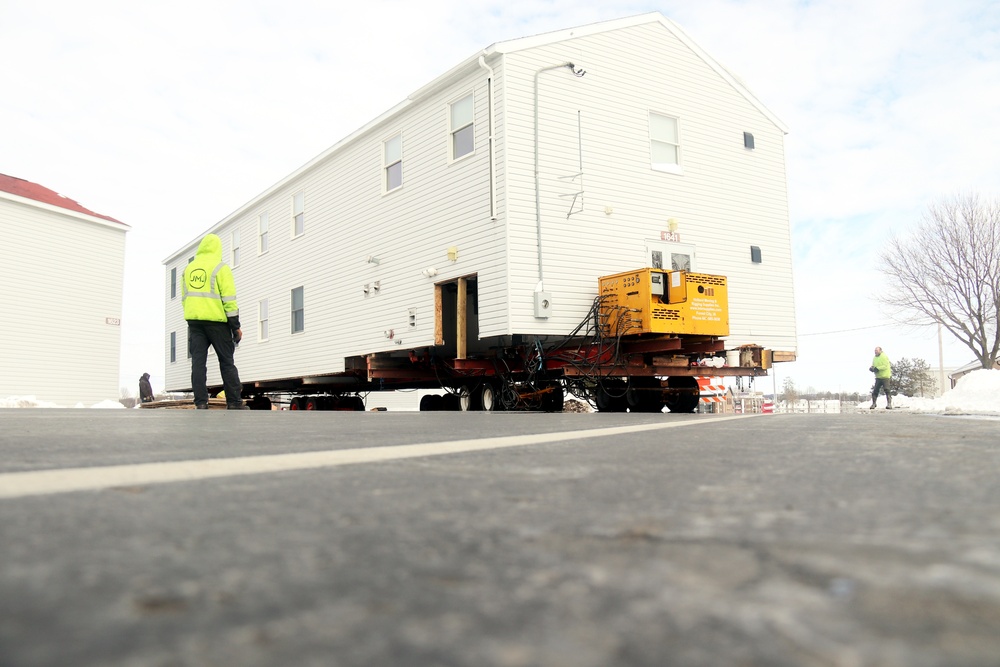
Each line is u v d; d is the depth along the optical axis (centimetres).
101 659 60
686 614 72
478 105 1209
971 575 85
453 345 1362
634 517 130
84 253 2636
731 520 125
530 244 1147
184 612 74
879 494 157
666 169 1317
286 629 69
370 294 1473
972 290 2836
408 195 1375
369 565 95
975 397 1398
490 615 73
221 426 471
